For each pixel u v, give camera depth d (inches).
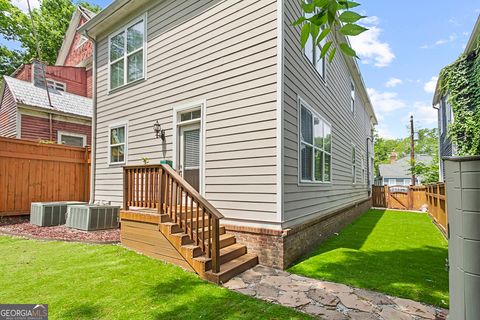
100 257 171.0
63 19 804.0
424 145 1603.1
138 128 267.6
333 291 130.7
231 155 192.1
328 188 278.2
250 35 187.3
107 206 252.2
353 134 443.2
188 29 226.8
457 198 74.8
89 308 108.6
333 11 69.9
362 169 527.8
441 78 331.9
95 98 324.5
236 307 112.6
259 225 175.0
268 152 174.4
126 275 143.4
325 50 73.7
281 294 126.6
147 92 259.8
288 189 178.5
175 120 233.0
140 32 271.6
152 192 181.8
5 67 743.1
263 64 180.1
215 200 198.8
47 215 258.7
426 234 276.7
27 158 289.3
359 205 454.3
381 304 117.8
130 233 191.5
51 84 519.2
